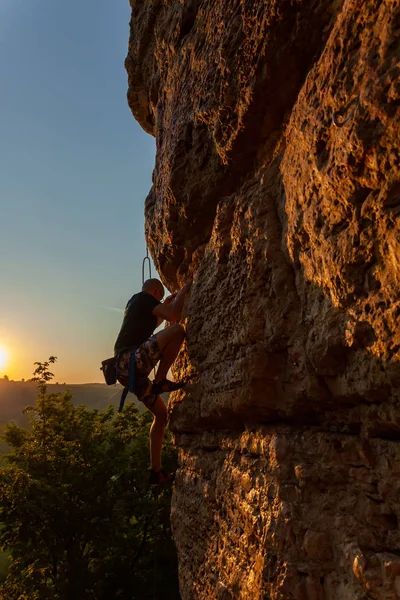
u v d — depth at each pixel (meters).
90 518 17.17
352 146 2.14
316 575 2.46
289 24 3.12
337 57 2.38
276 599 2.57
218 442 4.18
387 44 1.98
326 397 2.71
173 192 4.93
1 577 19.95
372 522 2.29
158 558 18.33
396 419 2.18
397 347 2.01
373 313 2.16
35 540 16.59
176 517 5.04
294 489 2.75
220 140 4.07
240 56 3.63
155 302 4.56
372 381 2.21
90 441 18.77
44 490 16.41
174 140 4.99
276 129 3.65
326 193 2.43
